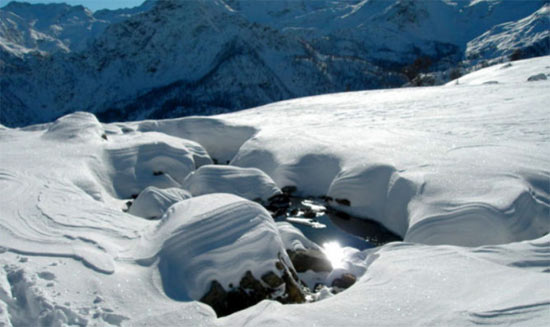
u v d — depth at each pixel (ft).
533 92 45.96
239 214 16.15
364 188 25.50
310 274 17.80
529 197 19.57
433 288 12.39
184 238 15.12
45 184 24.00
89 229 17.75
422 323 10.77
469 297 11.68
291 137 35.37
